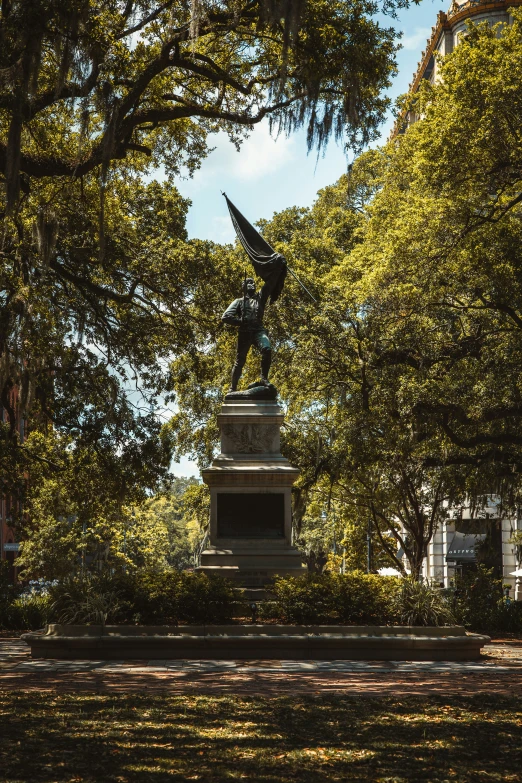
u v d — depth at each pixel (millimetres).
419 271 28984
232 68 22156
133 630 16109
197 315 31188
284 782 7012
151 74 18156
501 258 27562
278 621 16906
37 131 23031
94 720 9562
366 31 17844
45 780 6953
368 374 29281
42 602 24406
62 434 32062
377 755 8031
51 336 28391
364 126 18656
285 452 34188
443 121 27391
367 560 51062
